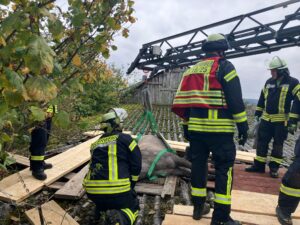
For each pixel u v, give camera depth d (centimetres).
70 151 586
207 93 303
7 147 216
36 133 402
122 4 262
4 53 149
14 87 146
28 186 394
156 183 474
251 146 827
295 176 320
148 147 496
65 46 241
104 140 326
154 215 375
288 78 500
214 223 305
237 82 293
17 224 335
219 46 315
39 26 193
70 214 371
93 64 297
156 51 920
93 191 309
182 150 647
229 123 299
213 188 462
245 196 407
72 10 215
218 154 302
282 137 504
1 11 195
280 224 335
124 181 309
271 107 511
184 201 420
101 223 331
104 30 251
